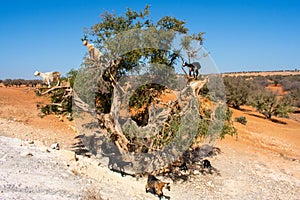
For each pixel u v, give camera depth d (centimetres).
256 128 2066
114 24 898
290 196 887
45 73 839
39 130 1350
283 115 2745
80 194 527
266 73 9206
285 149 1587
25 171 579
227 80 3098
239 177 1009
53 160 716
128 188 715
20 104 2088
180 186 862
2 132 1206
